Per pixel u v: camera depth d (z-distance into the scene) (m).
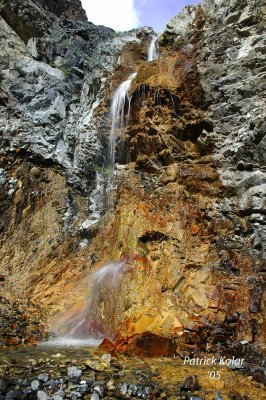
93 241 10.62
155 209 9.48
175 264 8.28
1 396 4.83
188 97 10.37
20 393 4.88
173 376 5.62
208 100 9.95
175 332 7.11
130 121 11.86
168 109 10.92
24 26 14.93
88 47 15.20
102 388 5.05
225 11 10.68
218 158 9.48
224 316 7.10
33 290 9.73
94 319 8.27
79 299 8.94
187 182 9.72
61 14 17.67
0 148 12.13
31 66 13.69
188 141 10.39
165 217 9.22
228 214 8.82
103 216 11.12
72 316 8.54
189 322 7.17
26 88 13.12
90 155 12.52
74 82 14.28
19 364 6.02
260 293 7.21
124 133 12.02
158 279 8.14
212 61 10.25
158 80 11.21
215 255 8.29
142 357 6.47
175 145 10.47
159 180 10.34
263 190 8.50
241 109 9.41
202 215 9.01
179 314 7.45
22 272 10.30
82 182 12.28
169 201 9.58
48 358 6.34
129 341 6.95
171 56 11.51
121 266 8.62
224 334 6.82
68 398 4.83
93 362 5.89
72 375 5.48
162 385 5.27
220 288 7.60
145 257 8.56
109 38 15.67
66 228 11.30
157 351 6.55
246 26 10.14
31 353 6.70
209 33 10.80
